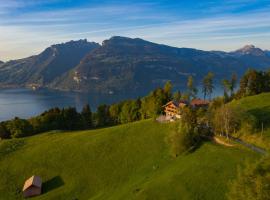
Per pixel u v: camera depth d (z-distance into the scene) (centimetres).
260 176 3666
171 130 11125
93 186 9612
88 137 12431
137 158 10294
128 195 7850
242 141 9362
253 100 12762
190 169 7962
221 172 7431
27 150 12425
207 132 10231
